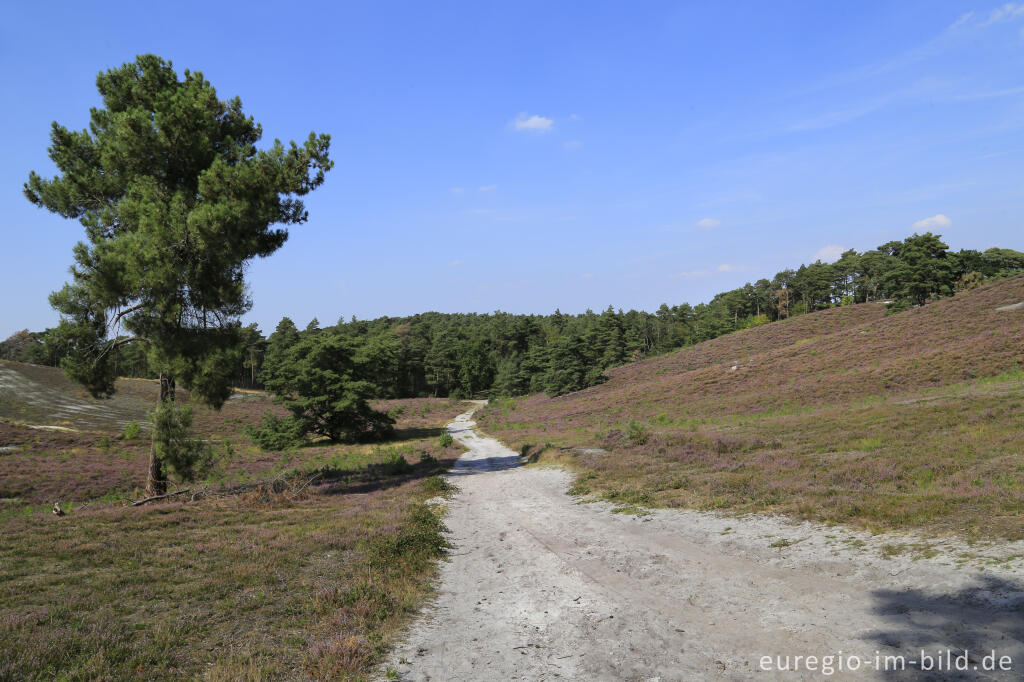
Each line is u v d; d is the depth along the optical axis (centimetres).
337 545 1170
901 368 3622
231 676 562
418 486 2248
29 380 6600
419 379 13438
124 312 1914
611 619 724
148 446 4488
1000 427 1459
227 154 2138
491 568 1053
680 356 8456
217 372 1888
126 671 573
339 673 589
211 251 1880
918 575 690
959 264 9219
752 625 644
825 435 1956
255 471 3194
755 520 1112
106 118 2077
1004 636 509
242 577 922
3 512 1869
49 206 2011
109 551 1082
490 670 601
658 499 1475
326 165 2211
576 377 8281
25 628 663
